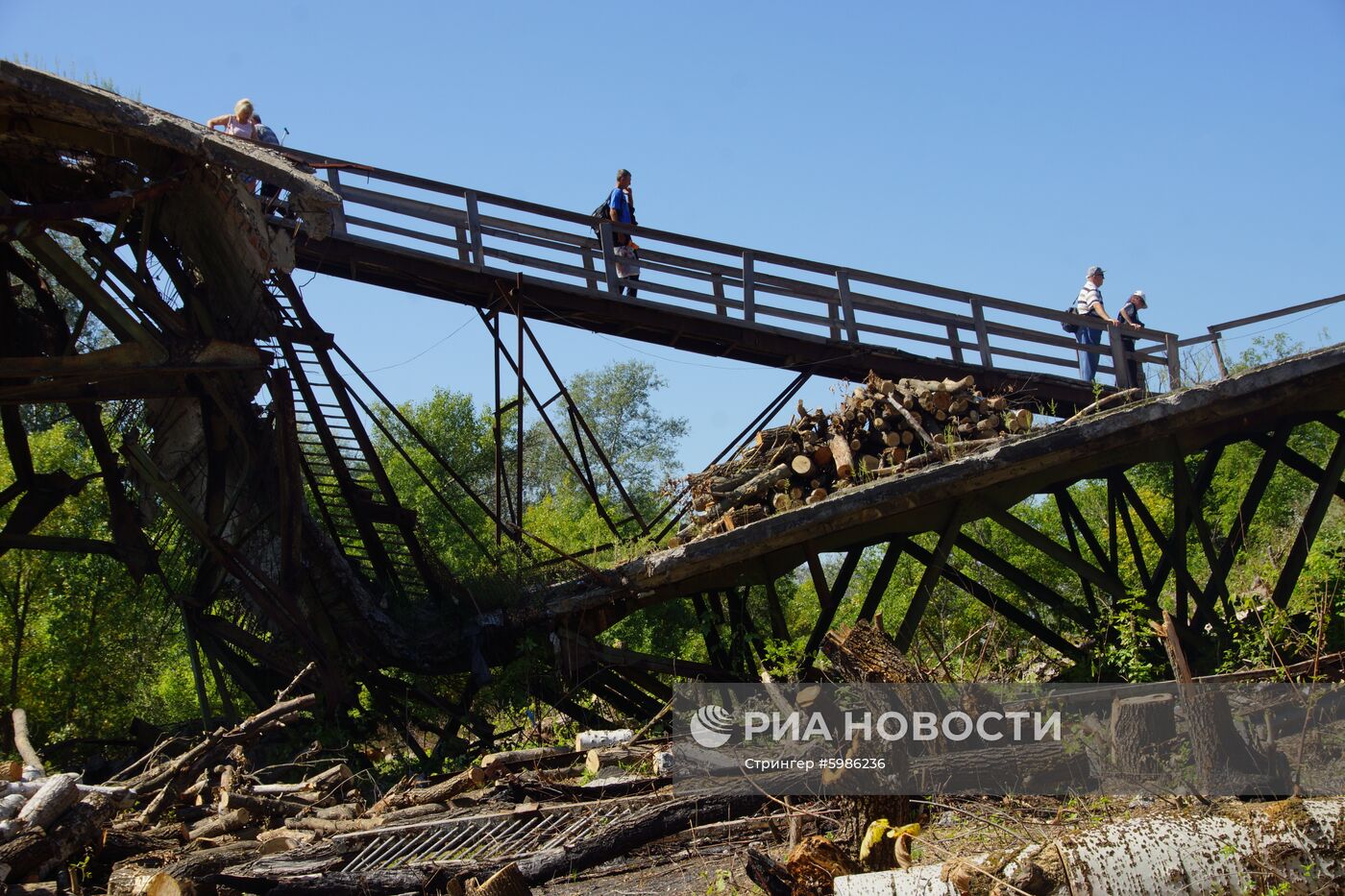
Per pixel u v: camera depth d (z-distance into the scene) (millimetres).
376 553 13992
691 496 13750
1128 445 12422
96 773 12250
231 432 13133
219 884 7055
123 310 11359
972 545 12977
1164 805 7027
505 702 13164
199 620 13805
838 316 15922
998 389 16047
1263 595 14227
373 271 14344
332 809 9227
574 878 7477
